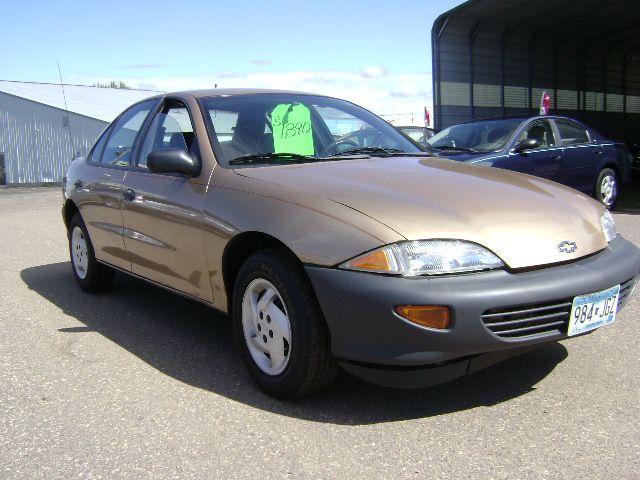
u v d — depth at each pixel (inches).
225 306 140.6
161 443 111.0
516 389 130.6
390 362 108.5
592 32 936.3
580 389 129.6
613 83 1095.6
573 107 1006.4
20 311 196.4
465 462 102.7
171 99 175.2
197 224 142.1
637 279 136.3
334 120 174.1
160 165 146.9
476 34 813.2
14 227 411.8
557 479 97.0
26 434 115.0
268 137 156.9
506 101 870.4
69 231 223.6
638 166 624.1
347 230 113.4
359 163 149.4
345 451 107.2
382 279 107.5
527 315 111.4
